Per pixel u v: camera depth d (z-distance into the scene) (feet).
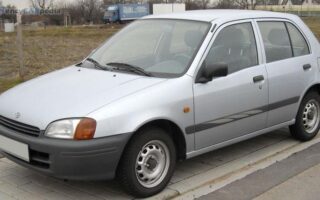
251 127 19.08
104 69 18.13
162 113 15.57
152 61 17.80
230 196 16.14
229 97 17.75
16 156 15.39
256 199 15.93
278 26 21.08
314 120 22.43
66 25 250.78
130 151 15.12
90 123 14.29
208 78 16.98
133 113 14.93
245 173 18.20
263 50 19.74
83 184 16.88
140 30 19.89
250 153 20.49
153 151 15.84
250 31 19.56
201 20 18.71
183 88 16.35
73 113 14.57
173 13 20.47
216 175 17.95
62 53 69.10
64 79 17.38
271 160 19.65
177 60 17.39
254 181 17.43
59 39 110.93
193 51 17.42
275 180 17.53
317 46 22.70
